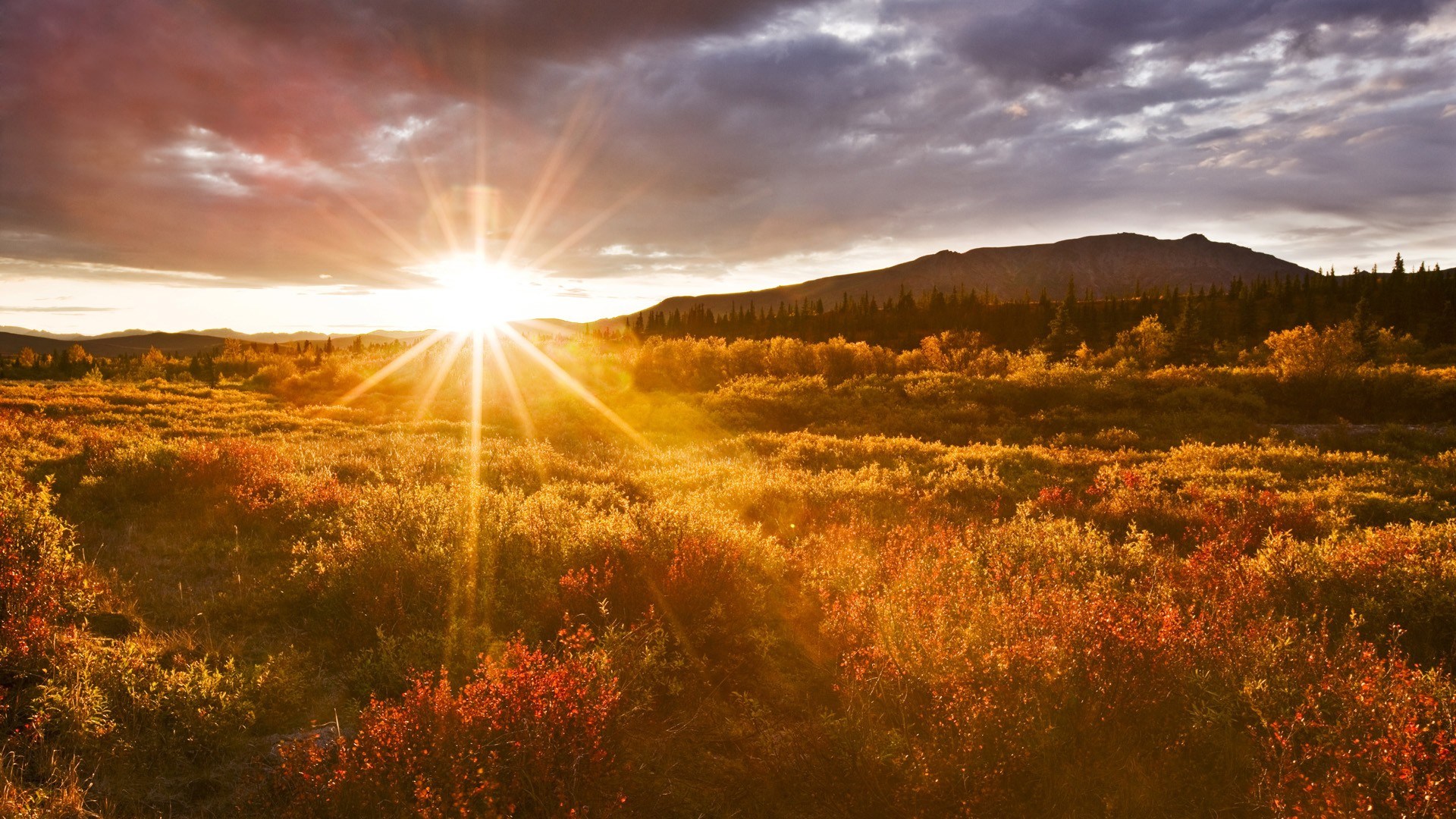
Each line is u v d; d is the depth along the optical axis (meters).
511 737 3.52
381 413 29.88
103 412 22.89
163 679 4.29
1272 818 3.40
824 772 3.74
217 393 35.12
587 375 38.94
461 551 6.80
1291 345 35.47
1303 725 3.74
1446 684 4.09
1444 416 29.14
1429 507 12.12
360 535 7.29
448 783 3.24
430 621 5.58
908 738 3.96
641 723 4.37
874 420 28.91
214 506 9.00
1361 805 3.14
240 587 6.36
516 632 5.26
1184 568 6.96
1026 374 35.12
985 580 6.34
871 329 110.81
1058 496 12.20
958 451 19.30
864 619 5.25
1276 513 10.62
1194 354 66.69
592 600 5.73
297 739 4.11
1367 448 22.91
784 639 5.64
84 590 5.68
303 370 47.47
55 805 3.20
